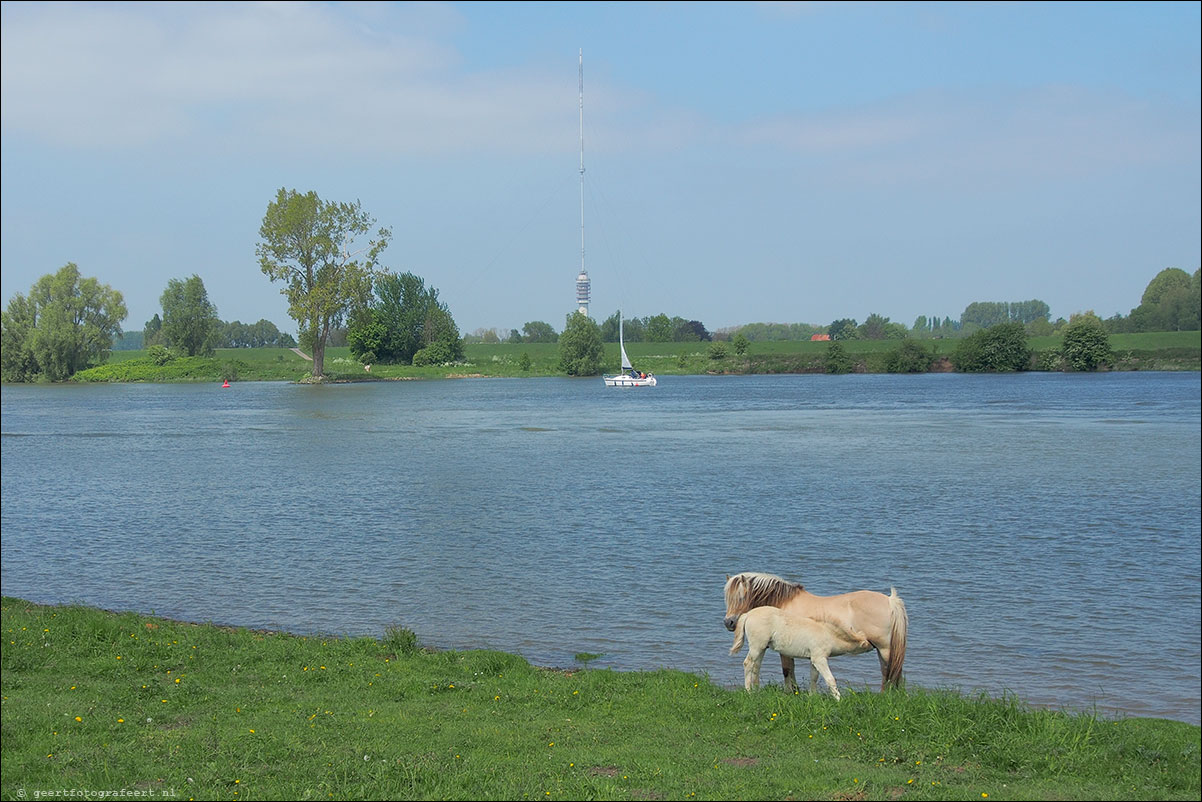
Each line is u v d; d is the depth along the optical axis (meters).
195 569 28.06
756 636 14.55
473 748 12.27
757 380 182.38
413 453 63.34
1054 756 11.47
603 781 10.85
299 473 52.75
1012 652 19.50
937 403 111.31
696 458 59.25
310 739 12.56
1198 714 15.86
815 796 10.30
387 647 18.36
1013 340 181.00
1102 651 19.53
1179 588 25.06
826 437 73.00
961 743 12.05
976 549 30.56
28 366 181.12
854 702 13.36
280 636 19.52
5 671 16.12
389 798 10.43
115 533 34.28
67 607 21.09
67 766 11.53
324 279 155.75
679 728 13.05
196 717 13.69
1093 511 38.22
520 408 112.25
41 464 57.69
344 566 28.31
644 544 31.55
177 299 195.88
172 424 90.00
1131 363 177.25
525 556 29.62
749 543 31.67
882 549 30.62
